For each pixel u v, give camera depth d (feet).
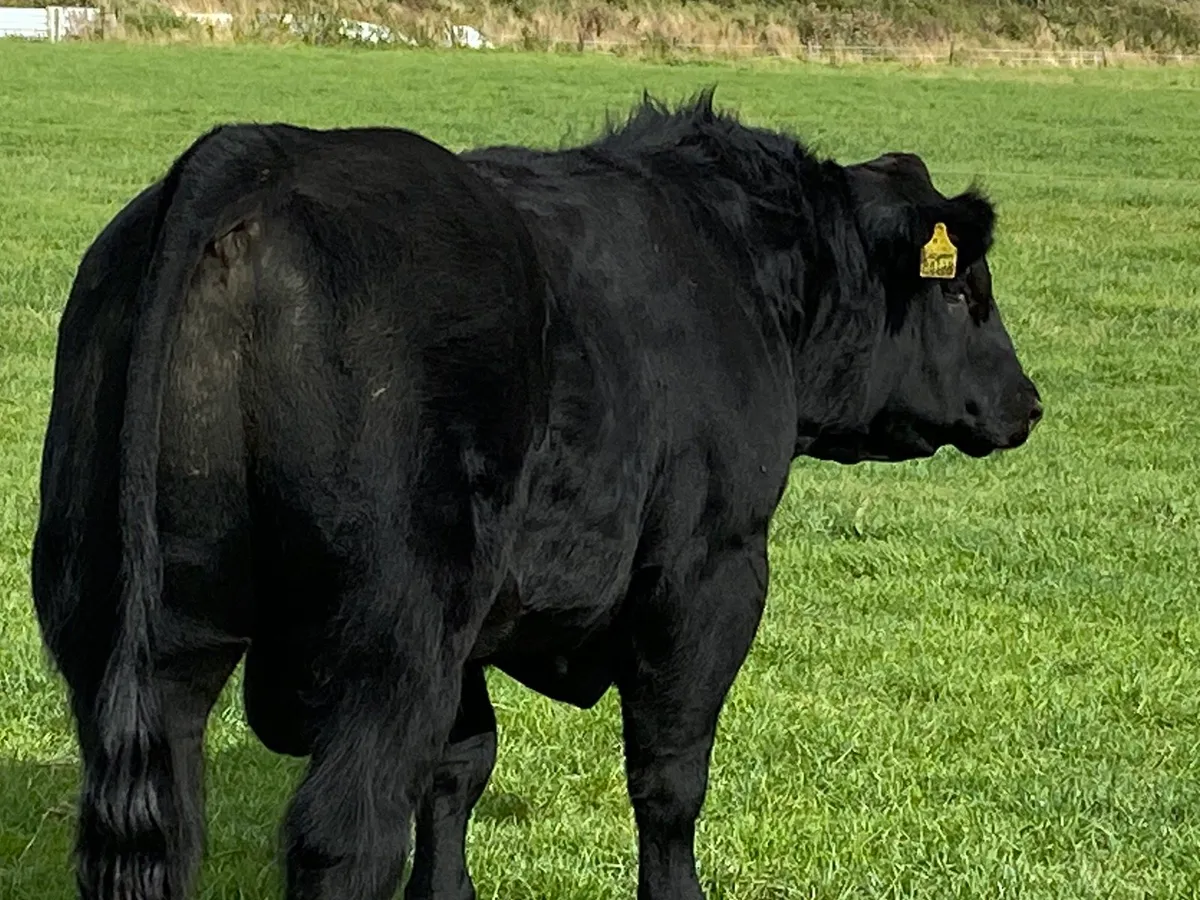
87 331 14.51
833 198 20.49
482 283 14.84
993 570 35.37
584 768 25.18
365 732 14.21
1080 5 239.71
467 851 22.24
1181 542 37.81
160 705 14.08
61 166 88.99
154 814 13.37
